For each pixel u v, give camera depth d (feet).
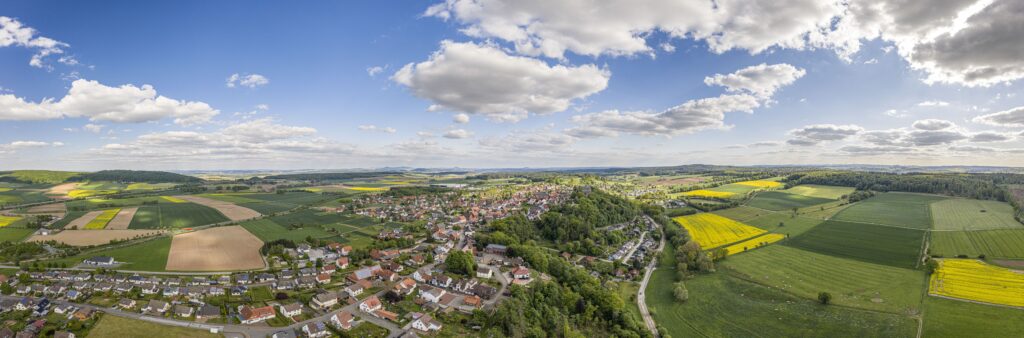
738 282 587.27
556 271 606.96
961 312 455.63
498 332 403.54
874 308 482.69
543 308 457.68
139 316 402.72
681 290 539.70
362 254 632.79
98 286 469.98
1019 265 585.22
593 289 511.81
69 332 355.56
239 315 415.64
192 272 549.54
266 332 385.09
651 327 469.16
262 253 647.97
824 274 600.80
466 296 488.85
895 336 422.82
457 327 414.00
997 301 475.31
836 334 438.40
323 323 397.19
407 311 443.32
